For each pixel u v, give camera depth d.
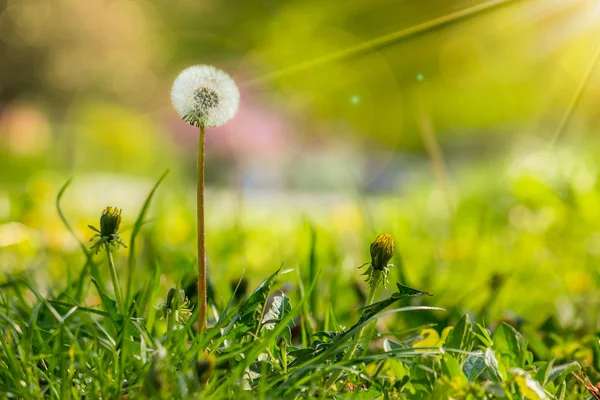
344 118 7.36
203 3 7.20
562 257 1.68
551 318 1.05
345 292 1.13
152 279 0.88
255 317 0.79
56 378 0.75
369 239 1.49
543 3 2.09
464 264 1.61
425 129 1.59
